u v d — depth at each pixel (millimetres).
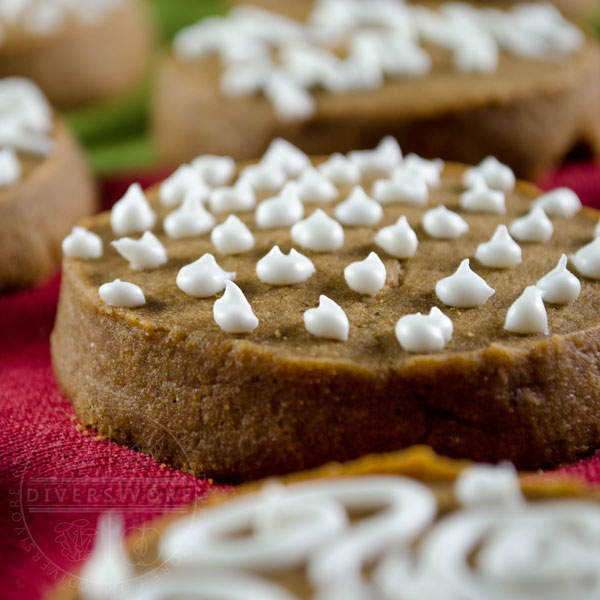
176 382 239
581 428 238
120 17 379
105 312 245
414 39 349
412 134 311
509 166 317
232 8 428
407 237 254
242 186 272
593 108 327
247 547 205
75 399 252
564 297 245
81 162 313
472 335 237
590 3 416
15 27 354
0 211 285
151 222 268
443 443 234
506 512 209
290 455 234
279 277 247
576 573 201
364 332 238
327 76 319
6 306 284
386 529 206
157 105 342
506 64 330
